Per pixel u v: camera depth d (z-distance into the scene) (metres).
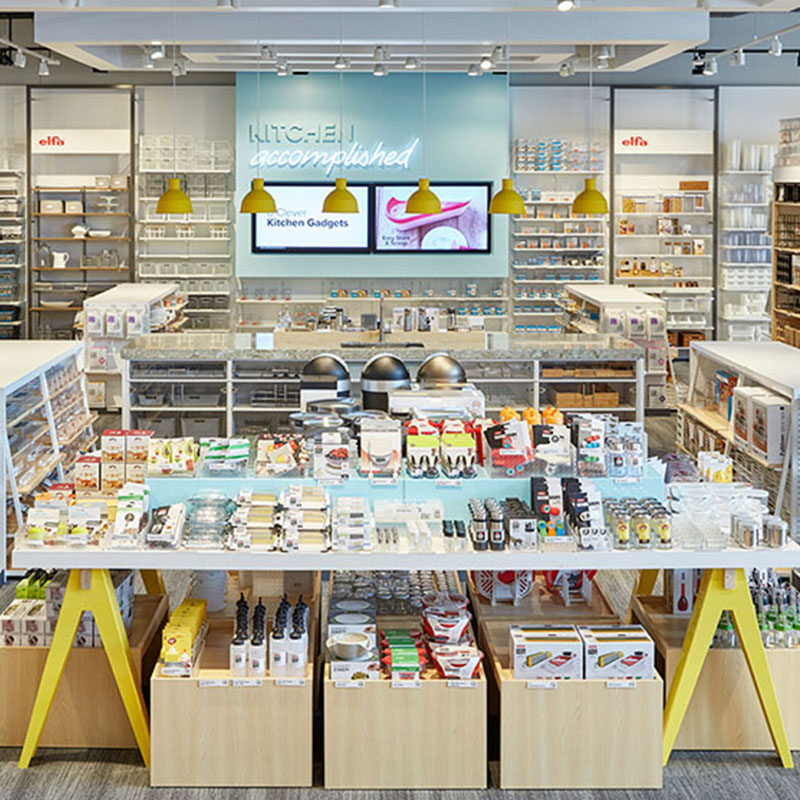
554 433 5.37
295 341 10.85
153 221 16.31
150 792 4.85
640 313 13.66
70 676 5.19
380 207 16.30
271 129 16.17
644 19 10.91
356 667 4.83
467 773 4.86
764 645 5.23
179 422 10.17
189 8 9.51
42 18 10.73
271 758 4.88
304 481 5.31
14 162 16.67
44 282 16.69
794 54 16.81
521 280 16.84
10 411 8.20
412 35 11.07
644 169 17.03
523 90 16.78
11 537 7.72
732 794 4.83
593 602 5.71
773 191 15.16
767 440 7.93
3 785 4.89
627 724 4.86
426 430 5.38
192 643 4.93
